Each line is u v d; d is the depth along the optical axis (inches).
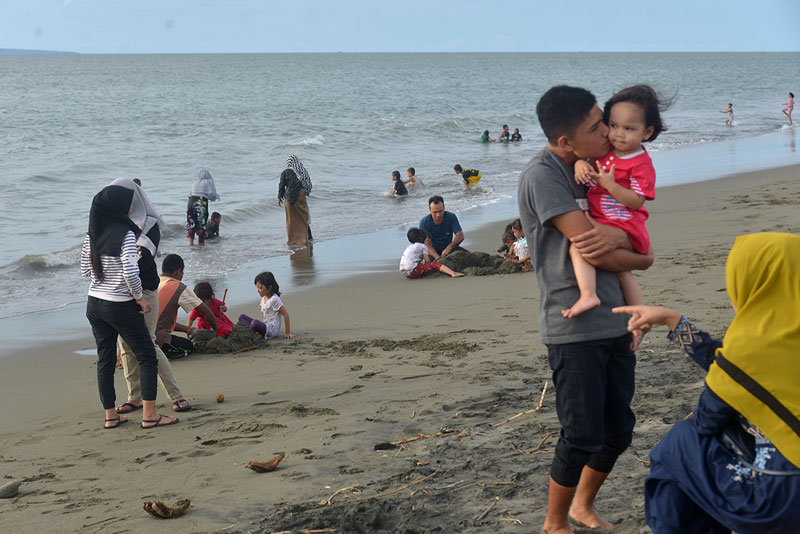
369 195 802.8
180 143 1269.7
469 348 277.1
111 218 223.9
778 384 88.9
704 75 4453.7
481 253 443.8
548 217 114.7
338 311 367.6
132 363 241.9
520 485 153.6
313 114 1907.0
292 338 321.4
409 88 3189.0
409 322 332.8
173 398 236.5
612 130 114.0
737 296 92.7
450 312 343.6
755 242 90.9
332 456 181.5
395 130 1460.4
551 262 118.5
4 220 657.0
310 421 211.8
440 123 1531.7
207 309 308.5
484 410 205.3
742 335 91.4
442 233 455.5
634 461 161.5
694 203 620.1
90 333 356.5
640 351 248.2
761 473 92.0
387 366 263.9
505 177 922.1
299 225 572.4
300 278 455.5
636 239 114.8
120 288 220.8
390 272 460.8
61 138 1339.8
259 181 904.3
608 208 115.3
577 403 116.7
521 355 262.5
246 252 550.0
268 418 219.3
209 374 275.6
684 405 192.2
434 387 232.7
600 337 114.4
